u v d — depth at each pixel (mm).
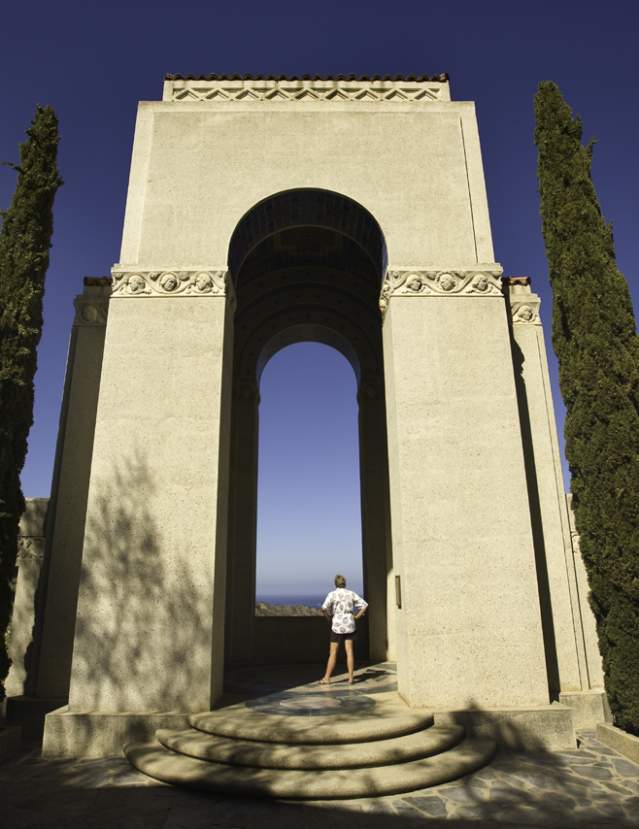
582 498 7488
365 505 11859
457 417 7938
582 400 7582
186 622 7066
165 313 8219
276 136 9156
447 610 7246
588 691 8234
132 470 7590
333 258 12484
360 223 9367
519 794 5395
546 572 8734
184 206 8742
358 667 10367
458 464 7762
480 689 7023
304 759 5547
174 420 7801
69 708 6879
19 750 6984
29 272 8367
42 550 9023
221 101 9391
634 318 7715
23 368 7910
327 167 9008
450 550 7449
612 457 7168
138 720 6680
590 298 7742
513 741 6738
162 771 5668
